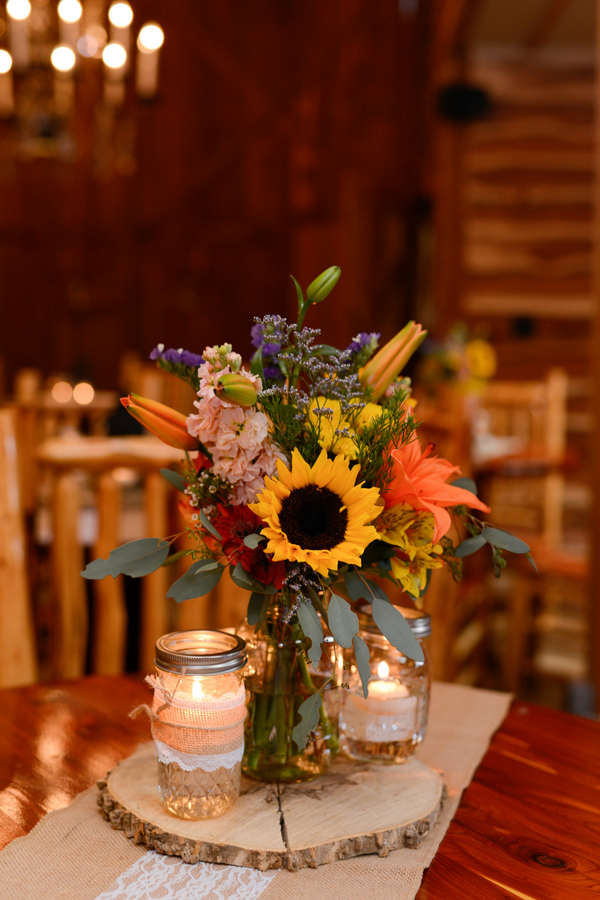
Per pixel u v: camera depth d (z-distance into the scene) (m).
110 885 0.61
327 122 6.23
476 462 2.93
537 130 5.46
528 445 3.83
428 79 6.21
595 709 2.10
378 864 0.64
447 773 0.81
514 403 4.01
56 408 2.94
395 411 0.69
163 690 0.66
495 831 0.71
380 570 0.71
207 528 0.65
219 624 1.42
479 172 5.50
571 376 5.52
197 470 0.72
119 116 4.17
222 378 0.61
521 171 5.49
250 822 0.67
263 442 0.67
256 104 6.23
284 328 0.70
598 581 2.10
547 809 0.75
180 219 6.25
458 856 0.67
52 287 6.17
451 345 3.35
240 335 6.36
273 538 0.64
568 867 0.65
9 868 0.63
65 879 0.61
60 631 1.43
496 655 3.21
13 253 6.11
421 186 6.31
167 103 6.12
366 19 6.17
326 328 6.15
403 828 0.67
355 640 0.65
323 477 0.65
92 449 1.41
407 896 0.60
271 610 0.72
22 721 0.92
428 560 0.71
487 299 5.55
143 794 0.71
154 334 6.30
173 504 1.54
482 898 0.61
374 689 0.78
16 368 6.16
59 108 3.84
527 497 4.43
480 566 2.79
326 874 0.63
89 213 6.16
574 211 5.48
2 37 4.98
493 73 5.47
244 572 0.66
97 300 6.22
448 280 5.55
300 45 6.22
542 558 2.80
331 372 0.72
